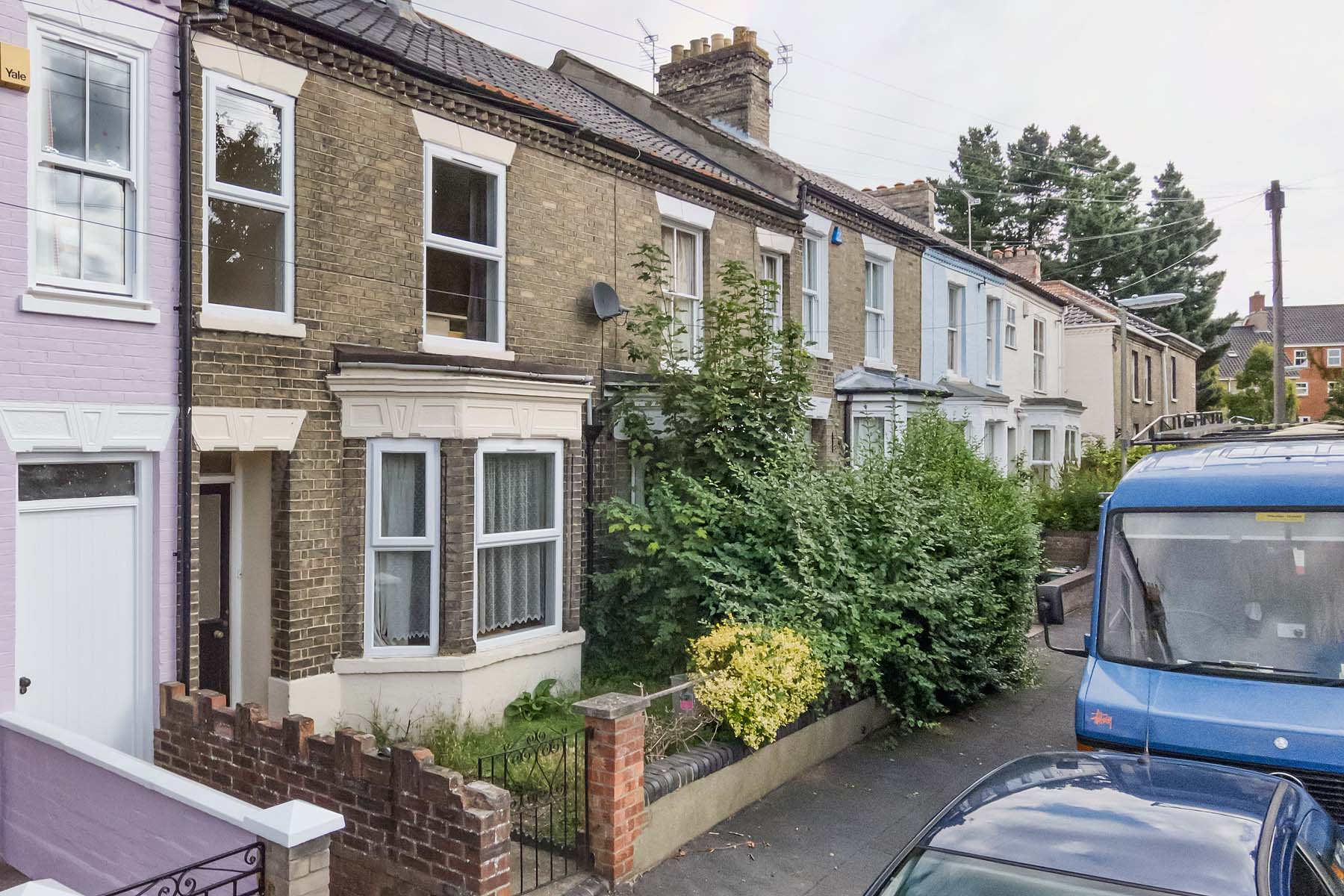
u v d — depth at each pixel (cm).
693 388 1041
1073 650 693
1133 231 4234
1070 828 352
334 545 831
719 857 634
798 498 899
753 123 1738
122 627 699
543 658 938
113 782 559
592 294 1098
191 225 726
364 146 862
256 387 772
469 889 511
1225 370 6556
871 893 352
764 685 714
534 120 1023
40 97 647
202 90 738
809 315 1566
